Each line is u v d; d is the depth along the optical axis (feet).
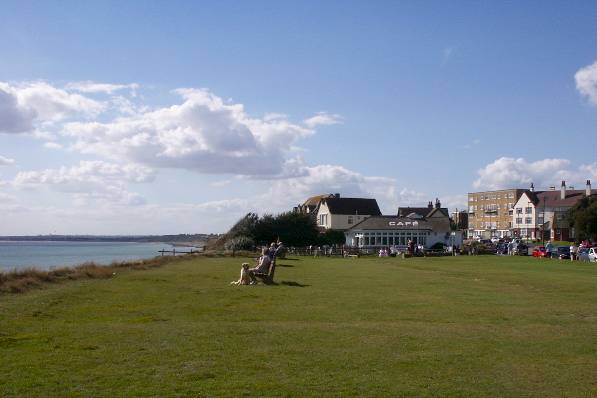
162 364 35.94
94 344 41.57
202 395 29.81
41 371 33.83
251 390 30.73
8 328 47.88
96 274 103.96
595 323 55.83
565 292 87.61
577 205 324.39
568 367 37.04
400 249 256.32
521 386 32.65
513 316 59.88
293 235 294.05
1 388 30.48
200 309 62.54
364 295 78.74
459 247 286.66
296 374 34.09
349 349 41.06
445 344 43.42
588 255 209.26
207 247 312.71
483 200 556.92
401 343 43.45
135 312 59.57
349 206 394.32
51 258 277.64
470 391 31.48
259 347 41.24
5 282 80.23
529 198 472.03
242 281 93.40
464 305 68.90
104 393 29.86
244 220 294.66
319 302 70.13
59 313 57.67
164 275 111.86
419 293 82.69
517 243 291.99
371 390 31.17
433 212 453.17
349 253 248.32
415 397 30.19
